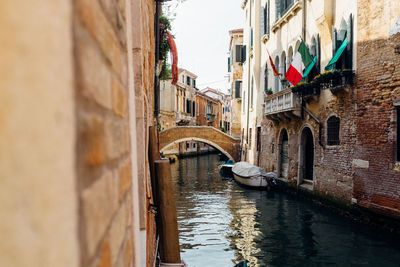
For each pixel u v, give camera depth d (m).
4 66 0.40
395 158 8.79
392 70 8.84
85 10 0.55
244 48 26.16
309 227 10.10
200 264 7.73
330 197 11.68
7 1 0.41
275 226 10.59
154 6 9.30
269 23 18.97
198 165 33.53
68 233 0.45
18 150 0.41
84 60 0.54
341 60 11.05
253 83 22.78
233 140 28.30
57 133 0.44
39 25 0.43
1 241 0.39
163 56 14.22
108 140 0.72
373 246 8.15
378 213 9.23
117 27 0.94
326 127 11.98
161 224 4.15
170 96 40.50
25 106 0.42
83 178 0.51
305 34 13.86
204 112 55.06
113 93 0.82
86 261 0.51
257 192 16.98
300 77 12.64
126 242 1.00
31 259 0.41
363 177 9.87
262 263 7.68
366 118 9.75
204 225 11.02
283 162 17.02
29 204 0.41
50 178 0.43
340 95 11.01
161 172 4.20
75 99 0.48
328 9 11.73
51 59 0.44
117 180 0.84
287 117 15.73
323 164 12.20
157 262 4.62
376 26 9.34
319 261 7.62
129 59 1.37
